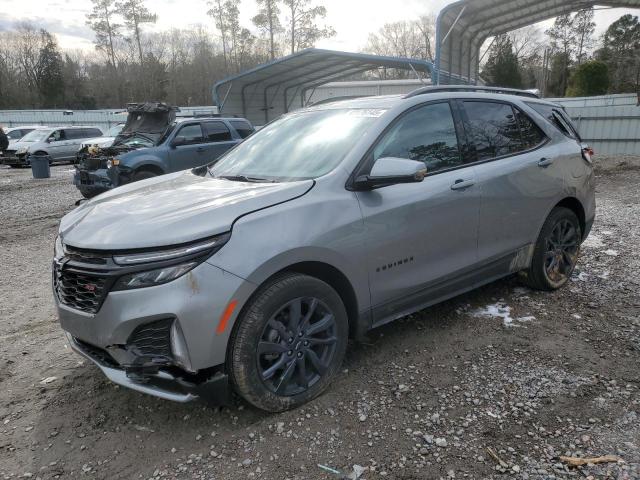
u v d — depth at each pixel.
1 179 17.52
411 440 2.74
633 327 4.00
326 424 2.89
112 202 3.28
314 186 3.10
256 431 2.85
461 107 4.00
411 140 3.60
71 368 3.69
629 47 64.81
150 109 12.77
